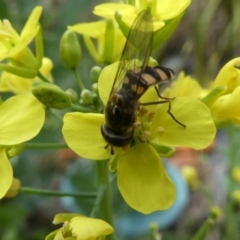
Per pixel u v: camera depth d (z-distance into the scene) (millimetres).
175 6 87
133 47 79
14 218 141
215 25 223
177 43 216
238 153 135
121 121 76
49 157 169
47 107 90
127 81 78
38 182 162
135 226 139
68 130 79
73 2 150
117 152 81
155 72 79
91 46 100
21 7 147
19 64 93
